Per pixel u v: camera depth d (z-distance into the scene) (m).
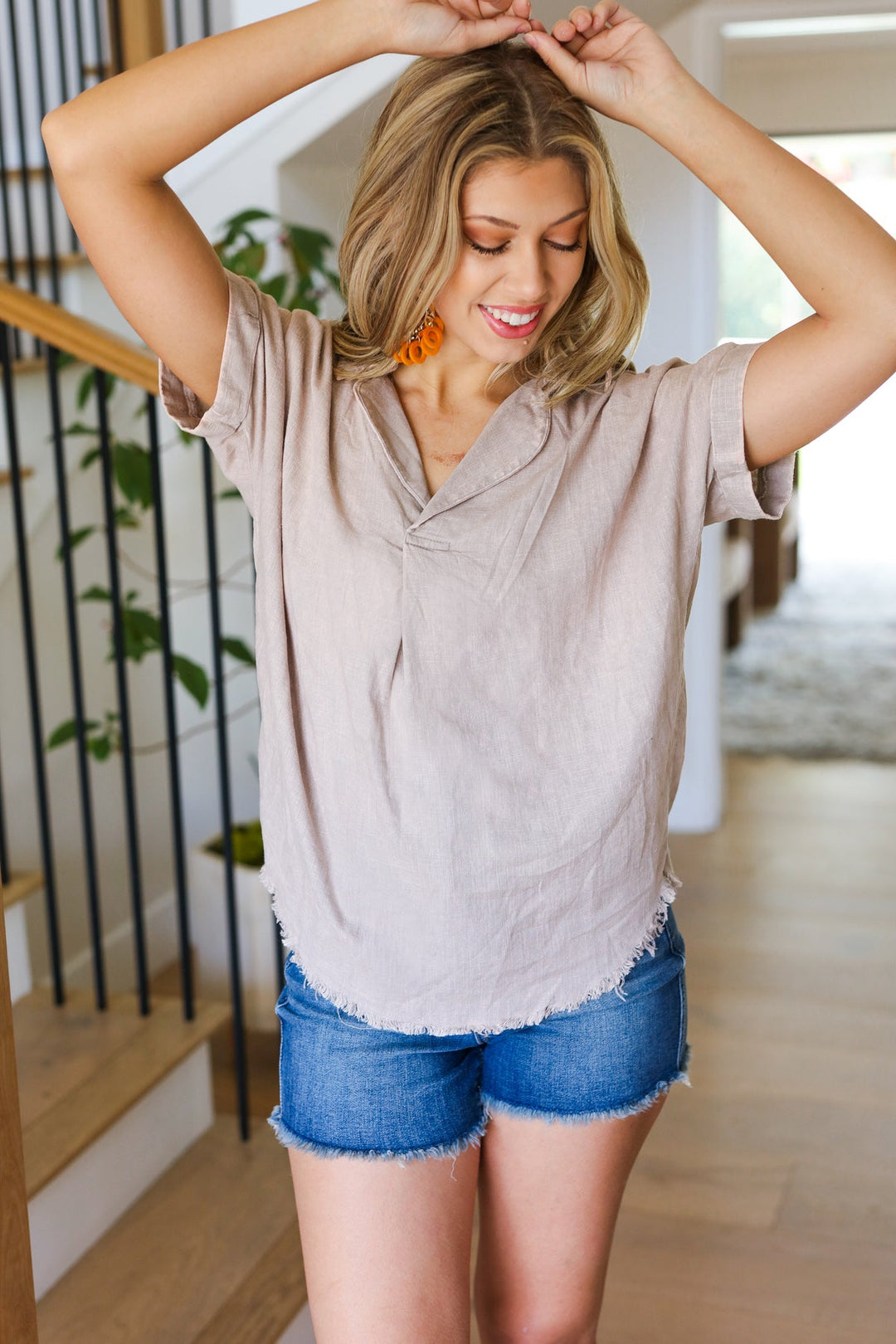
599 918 1.17
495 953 1.15
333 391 1.19
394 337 1.15
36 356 2.97
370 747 1.11
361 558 1.11
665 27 3.51
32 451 2.90
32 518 2.92
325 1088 1.20
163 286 1.09
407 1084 1.19
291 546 1.14
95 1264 1.92
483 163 1.06
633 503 1.16
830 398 1.10
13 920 2.37
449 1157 1.21
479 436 1.16
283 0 3.10
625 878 1.17
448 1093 1.21
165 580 2.20
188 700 3.52
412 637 1.10
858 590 7.11
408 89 1.11
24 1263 1.17
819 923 3.33
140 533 3.37
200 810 3.58
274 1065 2.78
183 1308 1.82
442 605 1.10
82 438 3.12
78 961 3.18
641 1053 1.22
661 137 1.08
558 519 1.13
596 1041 1.21
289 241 2.93
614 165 1.14
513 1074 1.23
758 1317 1.96
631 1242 2.14
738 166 1.06
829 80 5.23
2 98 3.45
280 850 1.19
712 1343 1.91
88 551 3.19
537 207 1.07
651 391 1.18
